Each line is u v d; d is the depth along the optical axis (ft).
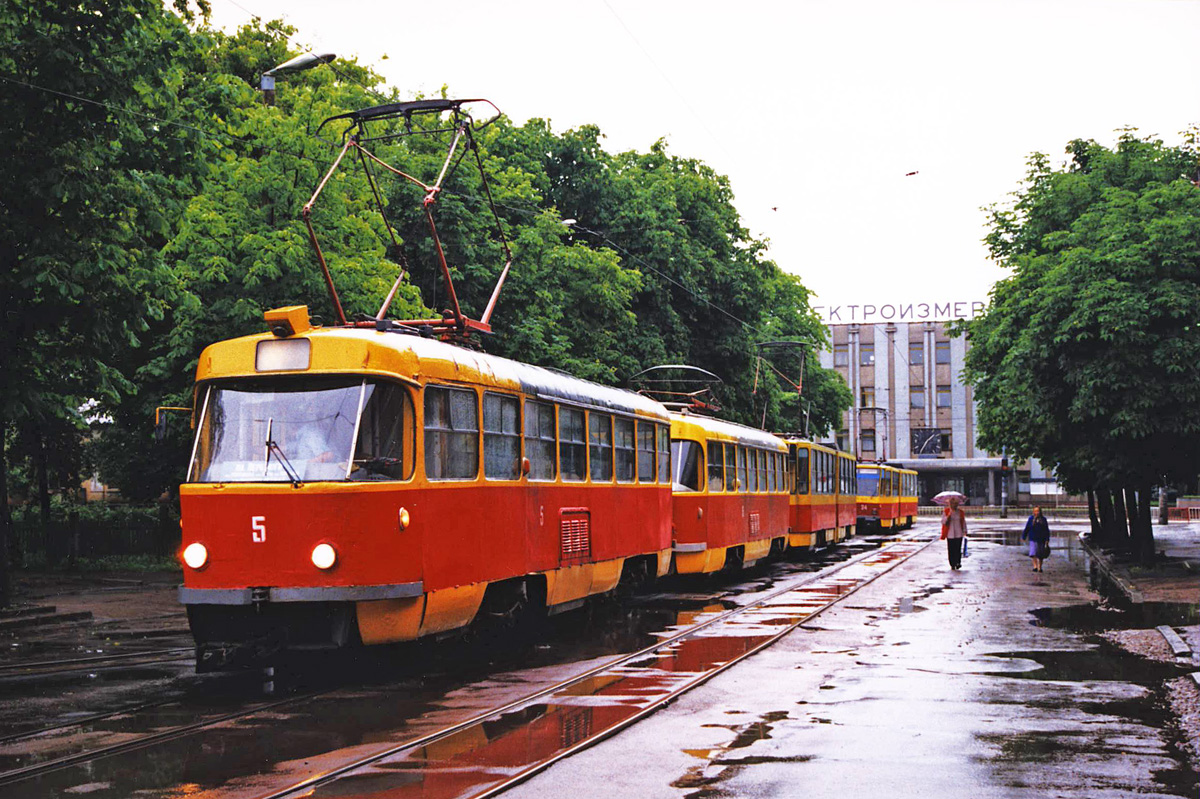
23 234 55.98
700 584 81.15
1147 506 96.32
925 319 301.63
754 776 25.40
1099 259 86.07
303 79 104.78
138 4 58.95
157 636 53.36
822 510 120.47
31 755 27.58
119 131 59.26
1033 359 89.51
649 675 39.65
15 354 59.62
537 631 51.57
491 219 102.32
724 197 152.87
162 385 87.25
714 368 144.05
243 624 36.27
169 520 108.99
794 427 178.50
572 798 23.70
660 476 67.72
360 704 34.19
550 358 103.65
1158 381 84.74
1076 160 110.83
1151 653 45.39
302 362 37.42
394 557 36.70
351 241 78.28
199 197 73.97
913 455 301.22
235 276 73.41
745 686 37.47
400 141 102.27
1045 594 73.15
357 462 36.37
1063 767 26.16
